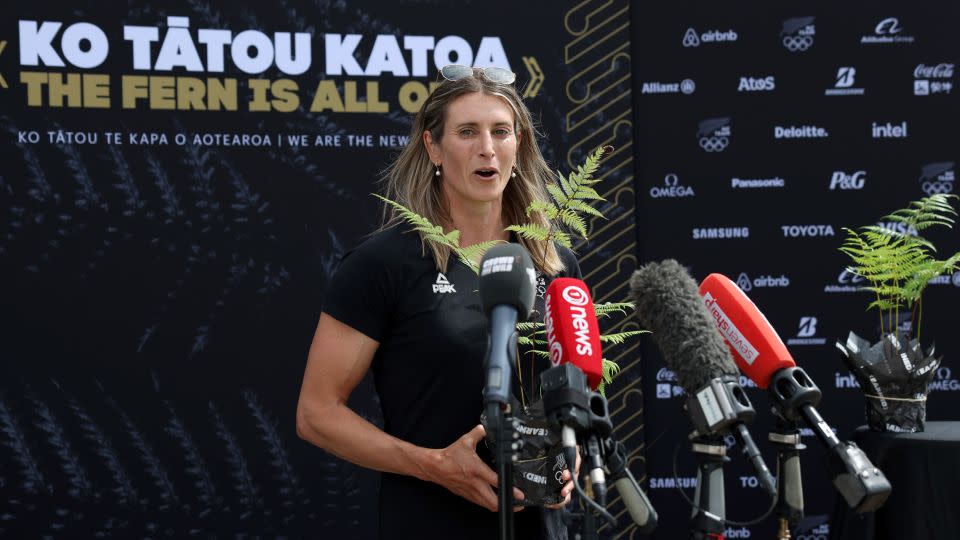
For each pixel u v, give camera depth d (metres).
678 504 7.61
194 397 7.16
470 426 3.65
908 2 8.00
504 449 2.44
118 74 7.14
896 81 7.98
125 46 7.16
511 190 4.12
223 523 7.16
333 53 7.45
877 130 7.96
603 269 7.67
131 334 7.08
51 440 6.95
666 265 2.85
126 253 7.11
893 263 6.36
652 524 2.57
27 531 6.89
